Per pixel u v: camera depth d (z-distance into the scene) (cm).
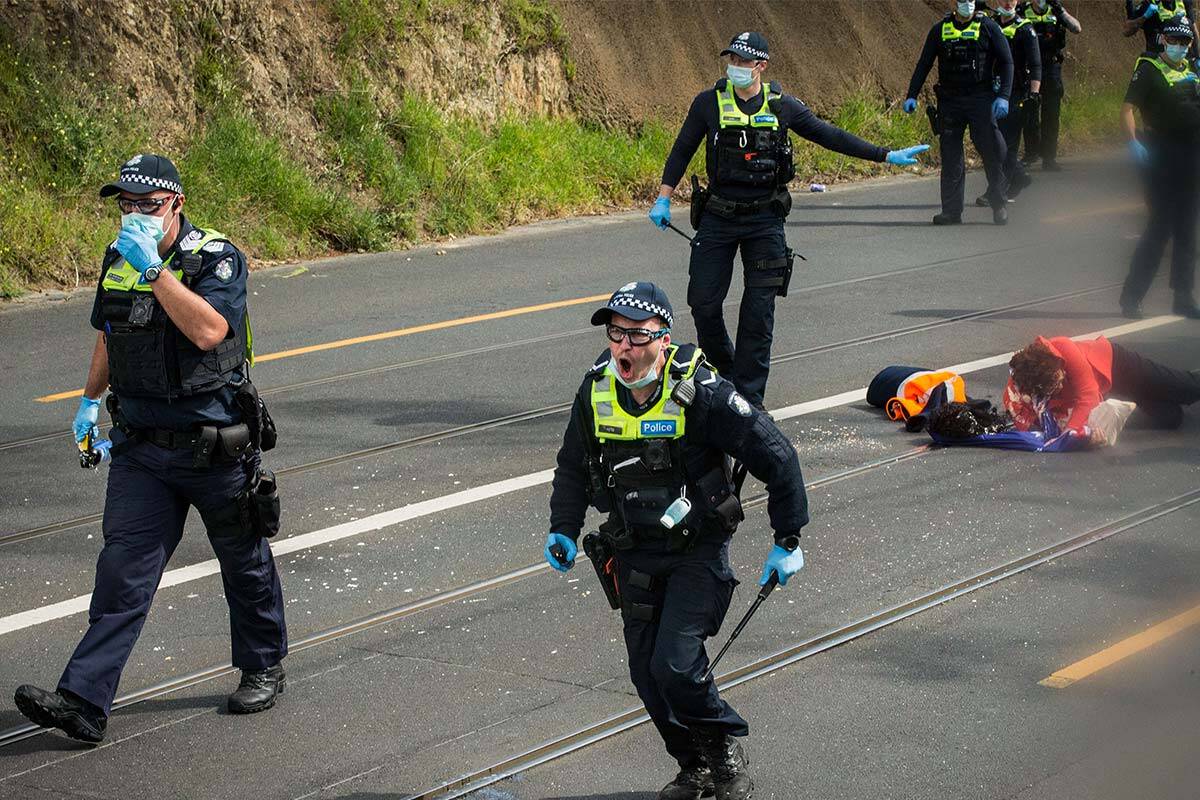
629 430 1677
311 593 2459
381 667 2175
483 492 2947
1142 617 2281
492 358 4050
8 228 5056
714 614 1714
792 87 8544
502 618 2347
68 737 1944
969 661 2134
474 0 7181
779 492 1697
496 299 4869
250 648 2052
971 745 1873
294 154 6188
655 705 1739
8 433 3375
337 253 5844
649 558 1719
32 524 2778
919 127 8775
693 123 3469
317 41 6475
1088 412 3191
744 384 3447
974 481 2978
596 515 2895
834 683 2072
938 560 2547
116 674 1941
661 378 1672
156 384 1947
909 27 9319
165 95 5931
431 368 3944
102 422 3456
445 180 6431
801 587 2441
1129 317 4506
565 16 7731
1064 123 9619
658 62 8000
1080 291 4950
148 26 5912
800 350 4094
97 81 5741
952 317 4519
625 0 8050
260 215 5762
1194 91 4331
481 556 2616
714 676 2102
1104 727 1916
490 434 3334
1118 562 2520
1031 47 6812
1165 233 4434
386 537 2708
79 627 2325
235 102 6072
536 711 2017
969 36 6231
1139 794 1731
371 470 3089
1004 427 3256
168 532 2009
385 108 6600
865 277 5181
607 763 1861
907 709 1983
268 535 2033
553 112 7525
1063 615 2297
